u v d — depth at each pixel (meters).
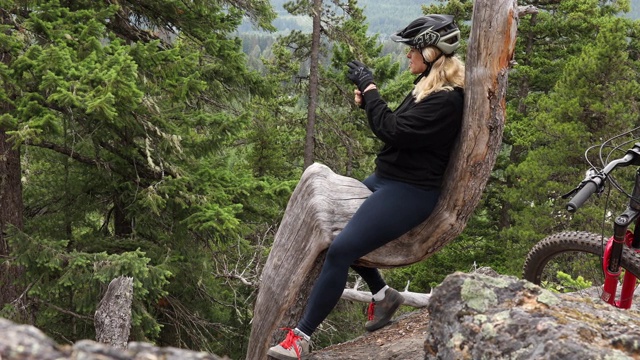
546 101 17.83
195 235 10.14
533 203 17.58
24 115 6.96
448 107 3.35
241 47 10.90
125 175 9.70
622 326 2.14
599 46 16.67
